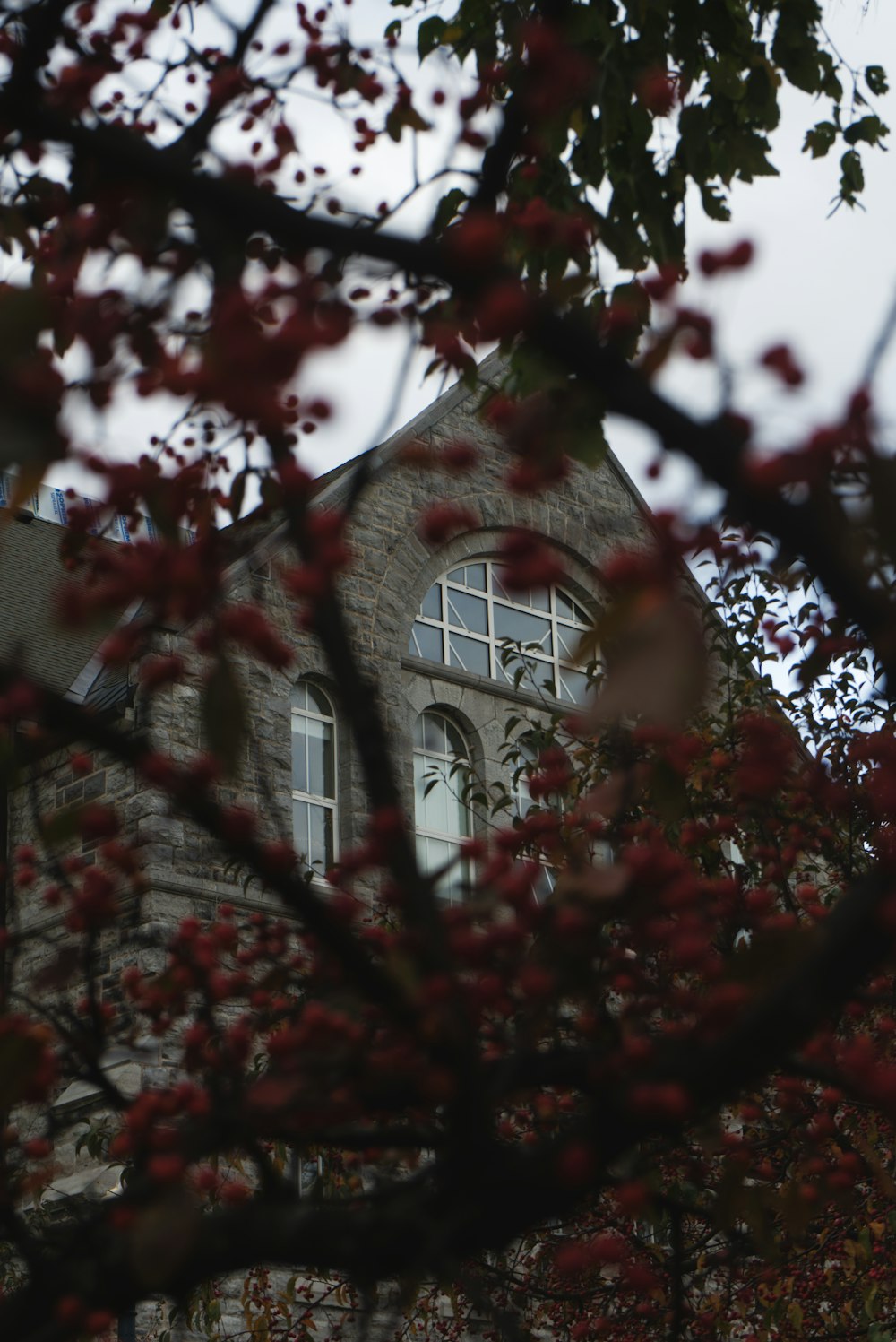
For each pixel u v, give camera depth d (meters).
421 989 3.25
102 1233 3.86
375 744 3.36
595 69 5.98
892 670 2.86
